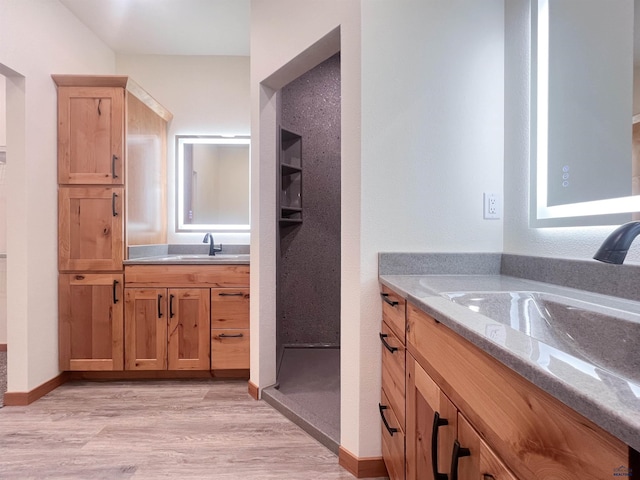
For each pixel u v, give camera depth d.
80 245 2.41
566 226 1.13
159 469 1.52
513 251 1.44
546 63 1.25
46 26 2.28
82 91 2.40
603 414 0.34
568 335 0.83
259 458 1.60
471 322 0.65
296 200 3.09
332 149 3.18
